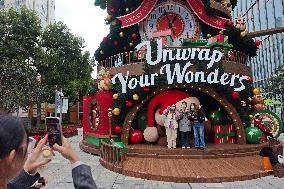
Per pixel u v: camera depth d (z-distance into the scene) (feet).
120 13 70.08
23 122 5.52
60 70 128.16
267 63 177.17
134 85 50.83
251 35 70.85
